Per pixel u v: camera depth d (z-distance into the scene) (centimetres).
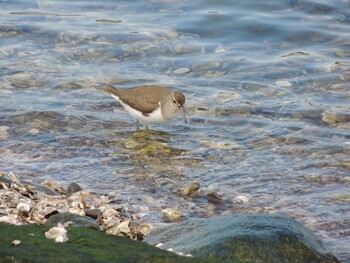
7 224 875
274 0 2298
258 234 1002
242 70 1944
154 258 801
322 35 2119
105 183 1380
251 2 2298
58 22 2173
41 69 1917
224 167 1467
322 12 2245
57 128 1625
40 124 1633
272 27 2162
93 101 1770
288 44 2088
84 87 1834
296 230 1030
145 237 1073
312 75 1905
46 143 1556
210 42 2094
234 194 1343
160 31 2128
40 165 1449
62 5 2298
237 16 2225
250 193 1347
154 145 1571
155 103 1600
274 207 1288
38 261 766
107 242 841
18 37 2086
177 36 2111
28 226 873
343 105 1753
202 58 2005
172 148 1561
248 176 1420
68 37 2083
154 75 1916
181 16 2230
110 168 1455
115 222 1134
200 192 1346
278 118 1694
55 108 1712
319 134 1611
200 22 2189
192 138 1611
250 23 2183
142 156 1517
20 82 1847
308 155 1514
